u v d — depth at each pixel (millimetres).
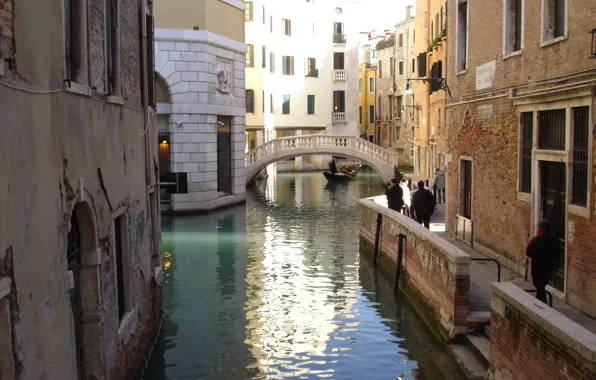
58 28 5801
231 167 28172
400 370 9328
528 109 11484
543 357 6379
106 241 7430
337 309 12430
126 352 8273
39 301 5242
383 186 37406
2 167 4547
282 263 16484
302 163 51531
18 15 4875
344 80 50000
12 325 4723
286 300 13086
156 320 10898
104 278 7285
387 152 37281
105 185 7402
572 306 9773
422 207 15953
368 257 17188
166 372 9367
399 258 13617
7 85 4645
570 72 9859
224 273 15359
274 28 46125
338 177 41438
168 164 25219
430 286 11234
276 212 26125
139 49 10055
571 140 9898
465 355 9266
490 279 11781
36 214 5191
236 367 9539
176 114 24750
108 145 7621
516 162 12172
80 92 6301
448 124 16734
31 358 5047
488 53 13578
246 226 22438
